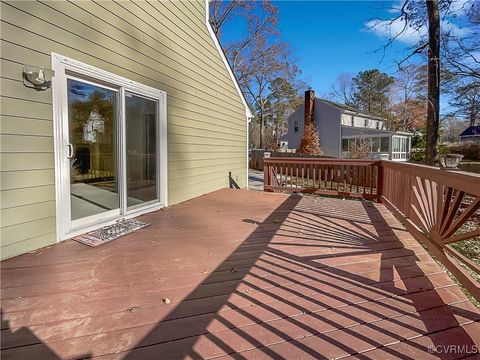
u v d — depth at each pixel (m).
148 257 2.77
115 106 3.92
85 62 3.38
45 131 2.95
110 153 3.87
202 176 6.59
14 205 2.69
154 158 4.82
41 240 2.95
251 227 3.87
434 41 7.11
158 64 4.77
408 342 1.61
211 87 6.91
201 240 3.31
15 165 2.69
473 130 25.72
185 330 1.68
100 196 3.73
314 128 21.23
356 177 6.36
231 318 1.81
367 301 2.04
